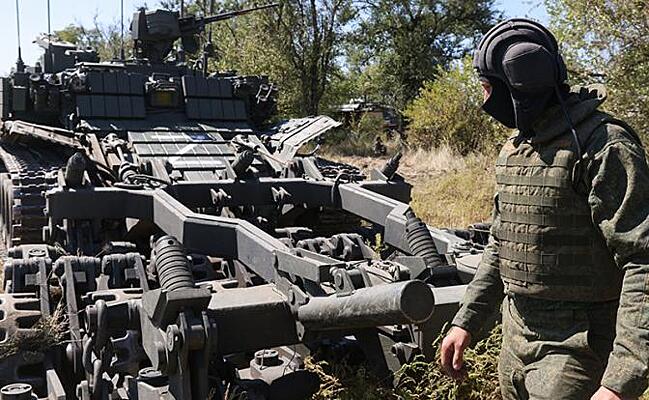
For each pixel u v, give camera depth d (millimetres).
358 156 24375
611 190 2436
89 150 8359
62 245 6664
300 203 7492
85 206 6199
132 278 4949
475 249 5660
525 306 2814
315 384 4367
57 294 5031
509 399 2967
